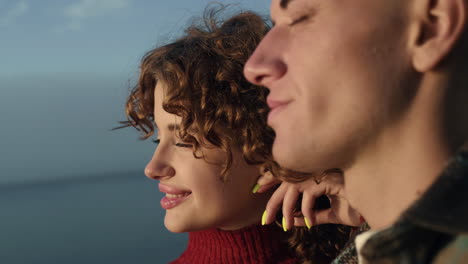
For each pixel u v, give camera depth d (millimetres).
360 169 625
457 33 537
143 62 1218
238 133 1099
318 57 594
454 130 563
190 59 1138
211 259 1239
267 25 1316
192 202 1128
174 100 1103
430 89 563
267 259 1214
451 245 487
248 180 1133
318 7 604
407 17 564
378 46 569
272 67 639
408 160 580
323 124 598
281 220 1244
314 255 1255
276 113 648
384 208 620
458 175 487
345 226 1265
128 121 1386
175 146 1158
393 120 575
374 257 512
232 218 1161
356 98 576
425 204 490
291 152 624
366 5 577
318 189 1042
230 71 1115
